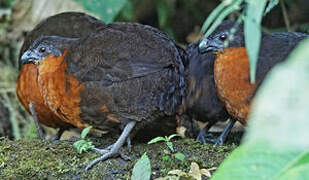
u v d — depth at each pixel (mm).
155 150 6441
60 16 8594
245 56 6605
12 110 10727
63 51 6844
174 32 12820
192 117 7621
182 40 12844
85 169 6027
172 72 6312
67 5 11008
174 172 5781
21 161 6207
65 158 6281
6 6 12672
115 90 6211
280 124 2143
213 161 6156
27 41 8516
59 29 8383
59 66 6695
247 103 6625
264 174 2521
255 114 2203
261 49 6648
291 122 2127
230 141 7734
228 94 6746
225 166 2623
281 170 2494
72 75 6395
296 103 2131
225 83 6730
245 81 6531
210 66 7316
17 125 10523
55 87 6660
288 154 2512
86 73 6297
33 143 6684
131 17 11258
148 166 5527
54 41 6910
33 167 6047
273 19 10984
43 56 6863
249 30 3178
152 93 6238
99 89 6246
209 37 6891
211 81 7250
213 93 7270
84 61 6344
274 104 2156
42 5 11180
